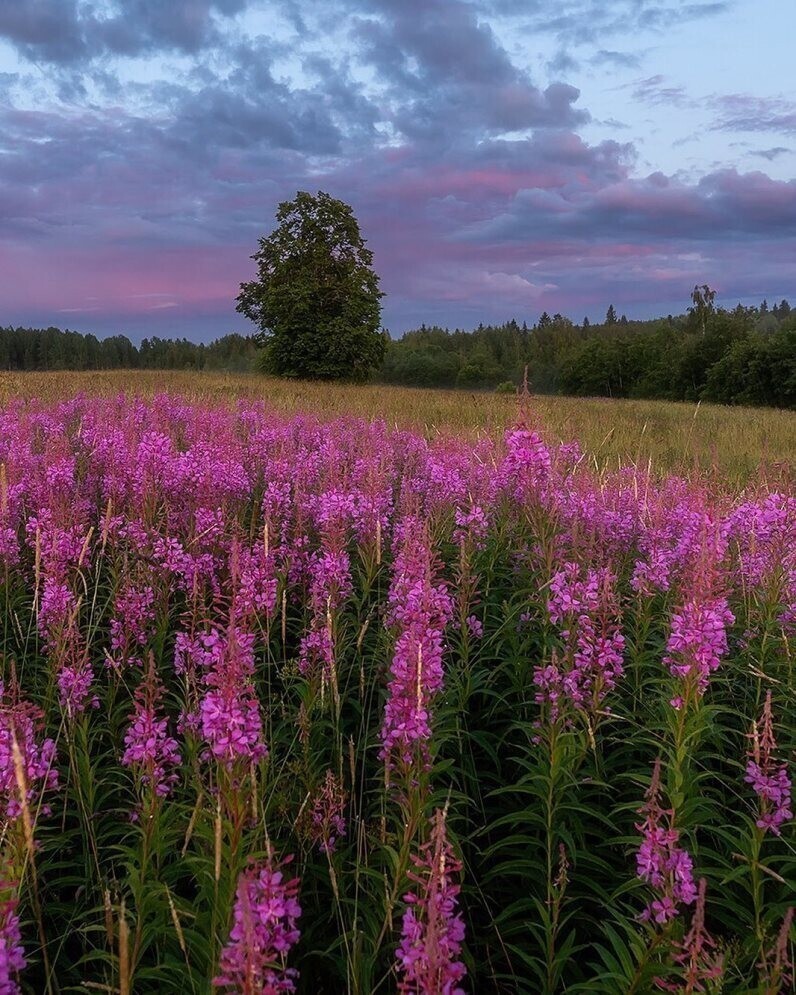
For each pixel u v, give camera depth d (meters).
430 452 10.00
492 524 6.55
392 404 23.69
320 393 28.56
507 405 24.03
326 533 5.09
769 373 72.00
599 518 6.18
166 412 13.08
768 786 2.96
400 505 6.84
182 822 3.30
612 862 3.71
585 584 4.26
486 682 4.51
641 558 6.31
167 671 4.79
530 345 166.50
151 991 2.85
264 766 3.18
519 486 6.30
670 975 2.55
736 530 6.09
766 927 2.89
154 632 4.82
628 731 4.22
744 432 19.38
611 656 3.79
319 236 51.34
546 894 3.39
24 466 8.05
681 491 7.25
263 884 2.09
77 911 3.33
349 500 6.14
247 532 6.35
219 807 2.60
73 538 5.50
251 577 4.48
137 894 2.84
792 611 4.93
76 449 10.17
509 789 3.55
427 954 1.96
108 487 7.80
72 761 3.61
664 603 5.36
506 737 4.56
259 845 3.08
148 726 2.99
